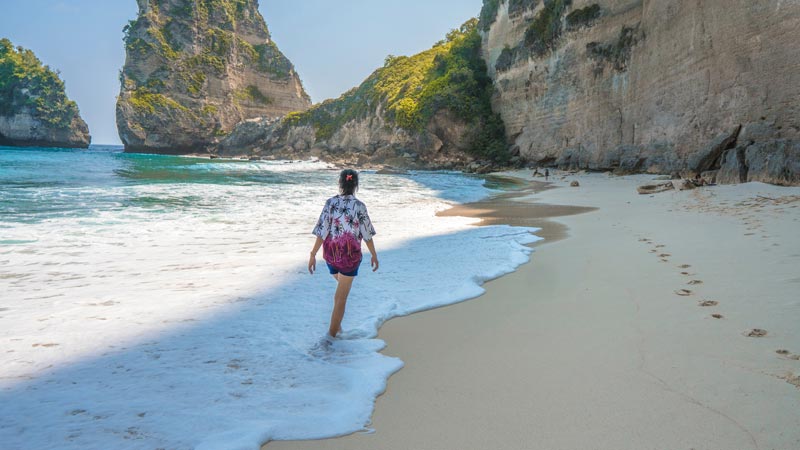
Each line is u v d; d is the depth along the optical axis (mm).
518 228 10695
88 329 3955
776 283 4559
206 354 3490
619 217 11859
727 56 18016
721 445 2117
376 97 69000
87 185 18906
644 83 27797
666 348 3305
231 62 115000
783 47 14844
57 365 3201
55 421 2465
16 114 105562
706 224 8961
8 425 2408
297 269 6500
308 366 3336
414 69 70062
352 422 2521
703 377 2807
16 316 4258
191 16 108250
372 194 20797
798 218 8453
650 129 26594
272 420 2545
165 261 6938
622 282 5332
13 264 6445
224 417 2564
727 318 3787
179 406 2678
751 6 16344
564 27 38125
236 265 6723
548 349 3490
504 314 4457
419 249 8102
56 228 9320
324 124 84375
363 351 3635
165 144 98625
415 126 54531
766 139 15516
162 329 4008
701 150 18641
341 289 3910
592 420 2426
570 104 38875
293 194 18641
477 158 51688
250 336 3904
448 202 18062
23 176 22562
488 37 55906
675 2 23219
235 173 34656
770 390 2574
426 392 2887
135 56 100125
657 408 2494
